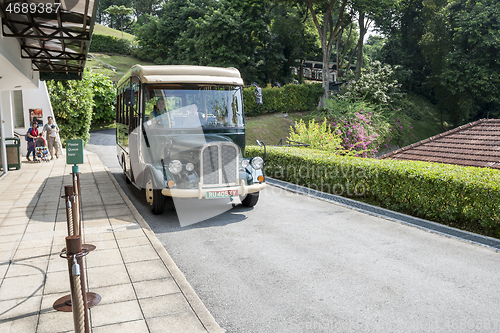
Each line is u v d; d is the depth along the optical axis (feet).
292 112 120.16
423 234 22.45
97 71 163.02
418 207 26.58
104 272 15.84
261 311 13.47
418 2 157.38
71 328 11.75
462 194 23.65
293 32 159.94
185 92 25.98
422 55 155.53
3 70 31.17
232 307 13.74
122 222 23.03
